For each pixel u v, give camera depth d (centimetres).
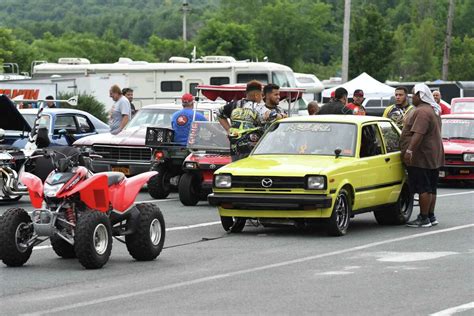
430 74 13025
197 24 16162
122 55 10812
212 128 2509
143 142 2850
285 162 1941
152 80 4853
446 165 3194
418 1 15300
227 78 4753
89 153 1605
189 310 1241
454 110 3984
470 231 2016
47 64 5194
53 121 3084
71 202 1559
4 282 1451
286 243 1842
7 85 4059
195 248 1795
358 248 1767
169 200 2691
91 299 1320
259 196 1891
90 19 17612
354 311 1230
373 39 9256
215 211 2417
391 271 1518
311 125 2069
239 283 1427
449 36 8725
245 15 13775
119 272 1534
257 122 2209
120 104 3036
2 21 18800
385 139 2102
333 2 15762
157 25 16700
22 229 1583
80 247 1531
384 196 2053
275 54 12750
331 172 1877
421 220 2097
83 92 4922
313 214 1880
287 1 12862
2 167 2486
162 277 1485
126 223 1636
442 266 1563
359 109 2745
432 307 1251
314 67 12781
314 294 1338
